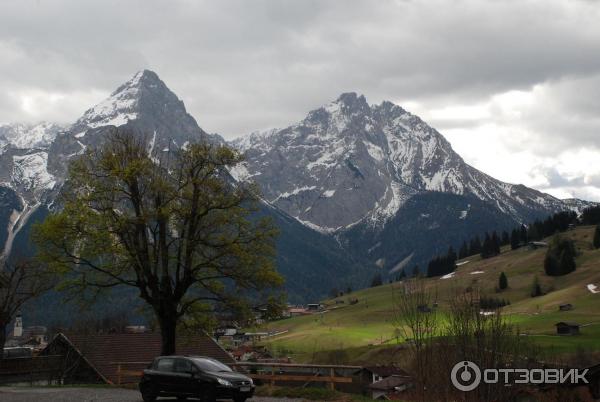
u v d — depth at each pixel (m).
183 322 45.78
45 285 57.97
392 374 77.94
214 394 29.48
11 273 57.66
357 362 120.69
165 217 42.00
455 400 23.91
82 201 41.97
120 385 41.31
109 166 42.97
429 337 25.00
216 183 43.44
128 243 43.44
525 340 25.06
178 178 43.91
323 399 32.19
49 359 60.66
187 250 43.41
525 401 30.08
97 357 63.28
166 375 30.98
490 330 24.00
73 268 43.19
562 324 143.88
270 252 44.56
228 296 44.19
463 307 24.75
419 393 24.62
